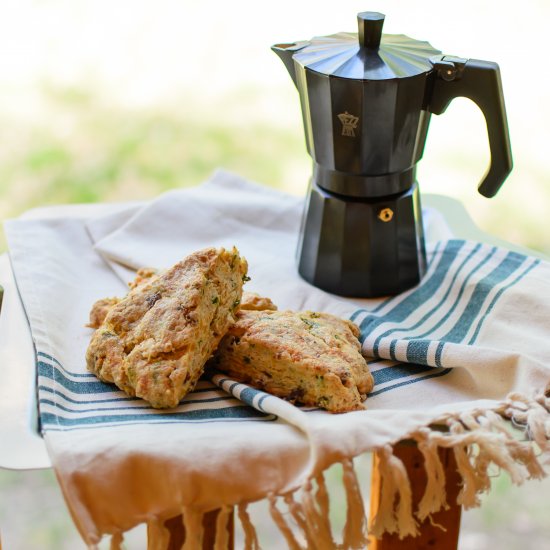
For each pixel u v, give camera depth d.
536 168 1.79
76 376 0.84
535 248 1.62
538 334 0.87
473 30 2.10
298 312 0.89
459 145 1.87
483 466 0.77
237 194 1.09
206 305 0.82
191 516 0.75
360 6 2.20
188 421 0.79
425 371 0.86
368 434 0.76
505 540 1.26
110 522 0.74
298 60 0.89
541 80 1.97
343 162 0.91
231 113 1.91
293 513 0.74
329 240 0.94
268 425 0.78
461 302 0.92
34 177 1.69
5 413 0.80
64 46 2.08
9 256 0.98
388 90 0.87
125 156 1.76
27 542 1.24
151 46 2.11
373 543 0.91
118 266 0.99
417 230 0.95
